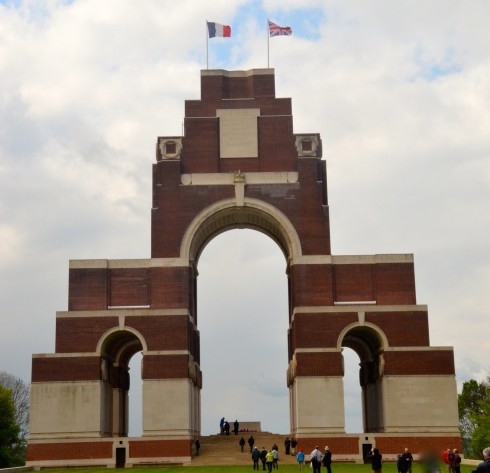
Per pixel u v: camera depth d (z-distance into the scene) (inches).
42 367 3056.1
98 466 2974.9
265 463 2701.8
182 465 2977.4
